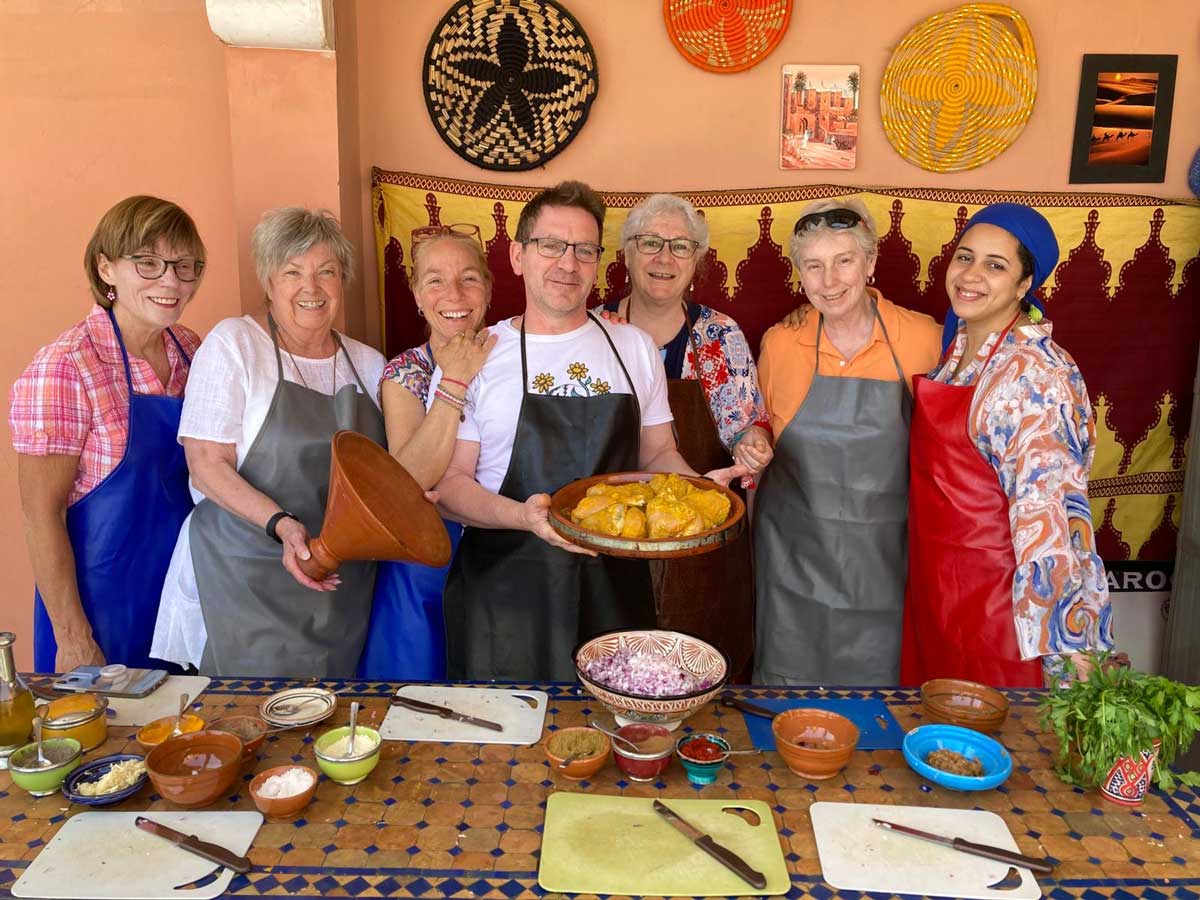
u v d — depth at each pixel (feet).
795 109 11.89
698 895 4.70
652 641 6.79
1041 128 12.01
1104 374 12.30
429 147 11.90
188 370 9.47
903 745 5.90
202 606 8.64
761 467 9.04
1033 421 8.07
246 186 10.54
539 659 8.54
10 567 12.71
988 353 8.63
